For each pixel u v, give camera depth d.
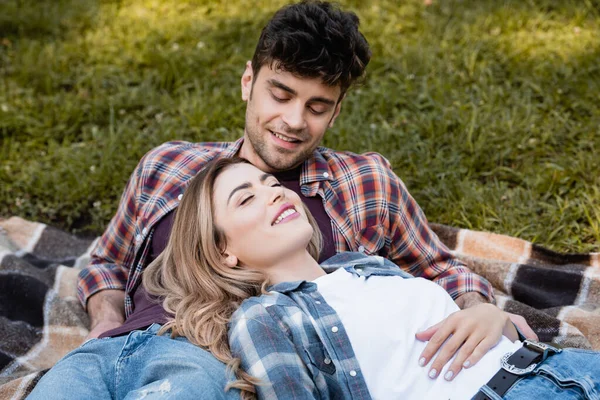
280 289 2.42
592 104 4.37
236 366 2.20
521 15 5.25
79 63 5.08
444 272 3.01
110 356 2.33
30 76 4.93
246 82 2.99
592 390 2.11
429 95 4.46
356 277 2.49
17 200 4.03
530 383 2.14
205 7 5.62
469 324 2.29
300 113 2.72
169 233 2.91
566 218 3.62
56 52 5.14
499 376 2.17
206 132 4.34
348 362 2.26
